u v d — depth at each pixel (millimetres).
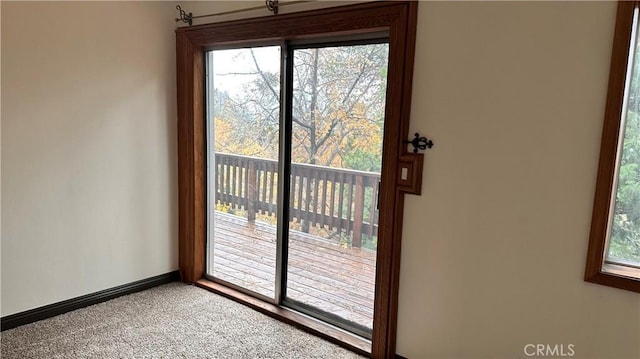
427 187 2014
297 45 2500
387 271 2160
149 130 2889
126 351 2248
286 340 2430
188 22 2859
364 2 2064
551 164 1701
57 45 2385
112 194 2750
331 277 2629
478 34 1799
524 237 1798
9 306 2373
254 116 2809
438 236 2016
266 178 2826
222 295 2967
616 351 1663
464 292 1982
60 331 2406
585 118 1611
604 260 1683
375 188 2363
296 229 2715
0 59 2186
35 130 2357
